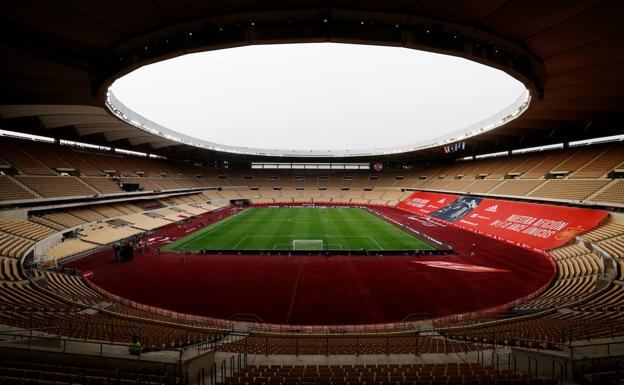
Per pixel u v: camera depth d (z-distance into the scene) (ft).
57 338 28.89
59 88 73.82
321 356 33.73
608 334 34.14
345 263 92.79
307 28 47.52
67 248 99.96
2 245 80.64
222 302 65.87
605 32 51.37
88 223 121.90
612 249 83.66
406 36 48.91
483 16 46.32
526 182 155.22
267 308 63.10
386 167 306.14
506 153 199.82
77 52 57.31
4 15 45.88
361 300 66.95
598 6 44.09
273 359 33.04
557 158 156.87
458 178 218.18
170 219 165.48
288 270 86.38
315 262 93.81
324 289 73.00
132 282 77.15
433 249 106.42
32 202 105.60
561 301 58.75
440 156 256.73
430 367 29.32
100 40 53.62
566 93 82.89
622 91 81.10
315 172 313.94
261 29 48.34
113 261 94.68
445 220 172.76
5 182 103.91
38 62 59.06
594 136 140.97
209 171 277.85
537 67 63.41
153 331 41.91
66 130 136.87
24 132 124.36
